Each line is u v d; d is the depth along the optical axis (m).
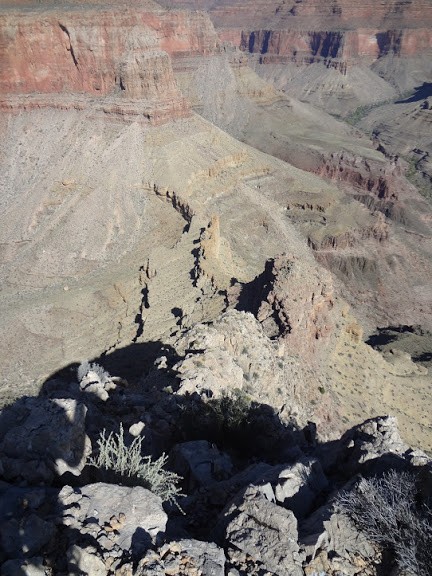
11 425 13.45
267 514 11.27
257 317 39.97
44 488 11.30
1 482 11.21
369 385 45.59
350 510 12.06
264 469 14.61
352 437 17.94
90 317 69.50
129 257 89.94
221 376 25.20
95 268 87.62
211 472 15.24
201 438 18.80
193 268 60.69
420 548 10.66
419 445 43.94
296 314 38.69
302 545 10.87
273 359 31.50
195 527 12.31
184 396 21.62
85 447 13.50
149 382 25.19
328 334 44.12
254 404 23.94
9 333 68.88
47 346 65.44
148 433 17.44
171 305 54.34
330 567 10.58
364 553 11.12
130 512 10.62
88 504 10.66
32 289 83.62
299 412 29.47
